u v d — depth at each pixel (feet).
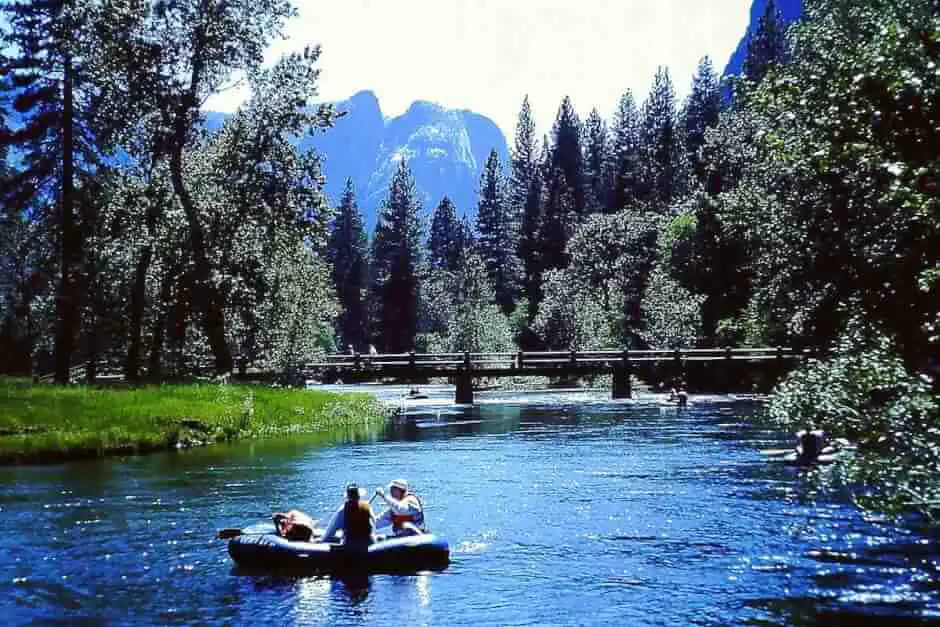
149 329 149.07
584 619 35.06
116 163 132.36
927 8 41.42
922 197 38.78
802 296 90.48
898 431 47.96
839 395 57.62
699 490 61.72
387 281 371.76
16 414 86.94
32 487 63.82
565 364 163.12
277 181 134.82
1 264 162.71
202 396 107.24
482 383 261.03
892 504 47.11
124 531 49.70
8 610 36.11
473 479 67.82
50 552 45.03
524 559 44.16
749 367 166.91
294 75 134.31
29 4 123.03
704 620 34.65
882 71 41.01
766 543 46.19
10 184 125.08
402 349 365.61
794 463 73.20
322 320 194.49
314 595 38.32
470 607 36.68
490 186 429.38
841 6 73.26
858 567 41.39
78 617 35.40
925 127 40.27
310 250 182.09
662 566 42.39
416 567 42.42
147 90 124.98
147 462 77.56
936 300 57.31
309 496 60.44
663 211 321.11
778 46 337.72
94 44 125.08
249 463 76.95
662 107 399.44
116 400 97.50
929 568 40.98
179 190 129.39
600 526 51.11
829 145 44.98
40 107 123.85
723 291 212.23
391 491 47.65
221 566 42.63
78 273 128.67
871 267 65.62
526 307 334.65
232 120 139.03
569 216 385.70
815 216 75.56
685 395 147.43
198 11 128.16
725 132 252.21
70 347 126.72
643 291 255.09
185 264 135.74
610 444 89.92
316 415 117.19
